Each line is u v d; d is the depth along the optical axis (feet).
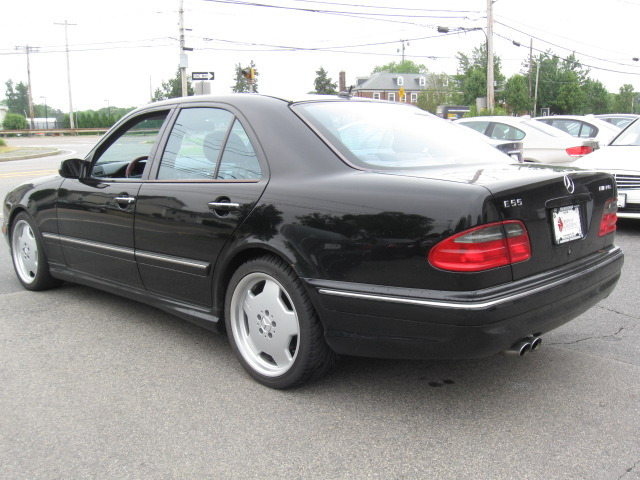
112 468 8.36
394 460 8.46
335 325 9.53
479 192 8.43
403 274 8.75
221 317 11.44
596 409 9.85
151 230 12.25
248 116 11.21
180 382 11.06
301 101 11.41
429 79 268.00
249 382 11.03
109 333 13.62
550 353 12.28
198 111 12.28
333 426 9.40
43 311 15.17
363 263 9.09
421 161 10.60
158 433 9.27
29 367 11.76
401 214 8.79
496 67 263.08
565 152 33.37
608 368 11.48
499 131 36.29
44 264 16.15
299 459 8.52
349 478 8.07
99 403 10.26
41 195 15.61
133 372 11.51
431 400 10.21
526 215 8.88
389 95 329.93
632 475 8.03
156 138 12.94
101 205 13.50
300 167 10.18
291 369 10.30
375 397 10.34
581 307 9.91
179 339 13.26
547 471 8.14
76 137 179.52
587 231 10.30
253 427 9.41
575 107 294.05
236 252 10.64
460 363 11.76
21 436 9.21
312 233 9.59
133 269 13.01
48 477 8.17
